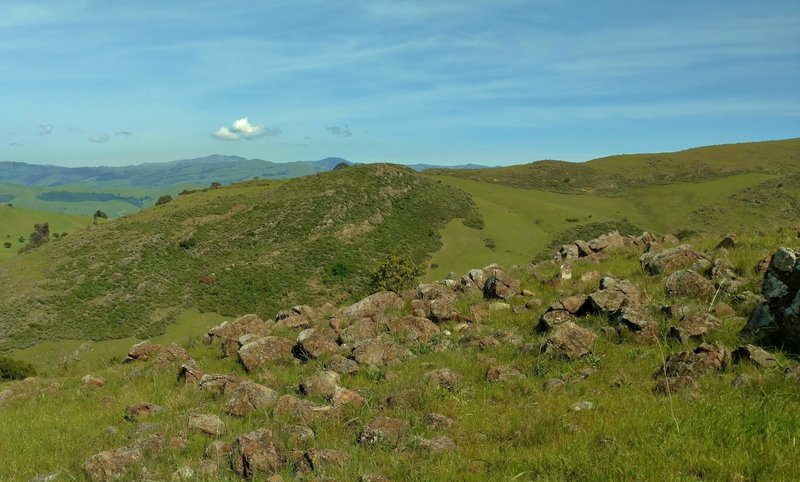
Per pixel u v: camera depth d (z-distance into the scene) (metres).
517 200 146.38
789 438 5.51
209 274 84.44
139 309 74.75
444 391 8.91
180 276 85.00
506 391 8.83
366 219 106.94
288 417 8.76
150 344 17.39
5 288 84.31
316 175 139.75
